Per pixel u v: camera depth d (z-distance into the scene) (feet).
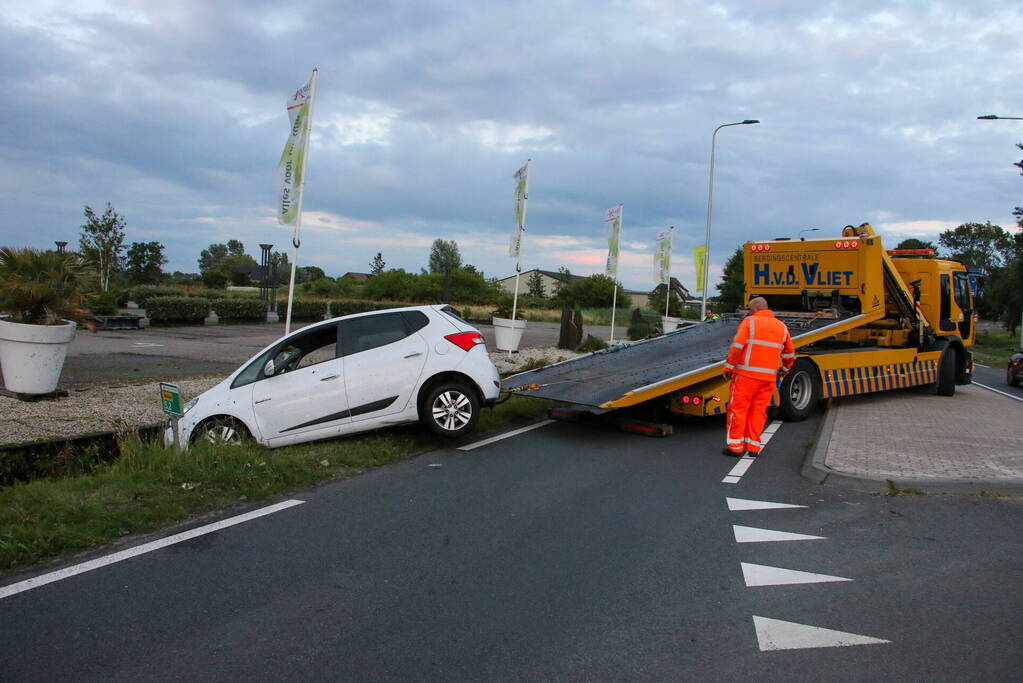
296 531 17.76
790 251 43.45
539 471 24.63
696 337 41.60
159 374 44.11
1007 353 138.92
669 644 12.11
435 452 27.50
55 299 32.68
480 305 193.36
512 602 13.74
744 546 17.13
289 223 36.19
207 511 19.26
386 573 15.14
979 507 20.65
